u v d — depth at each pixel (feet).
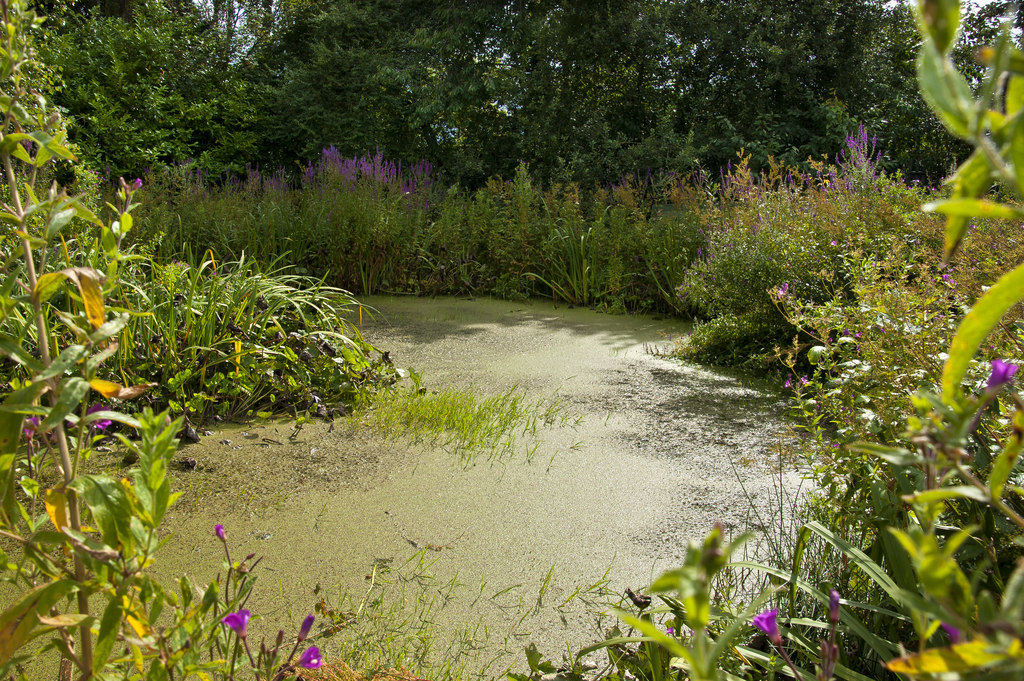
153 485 3.39
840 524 7.29
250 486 10.03
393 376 15.78
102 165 40.09
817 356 8.69
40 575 4.49
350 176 32.60
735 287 19.04
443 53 54.60
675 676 5.62
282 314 16.30
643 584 7.79
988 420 5.51
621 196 30.19
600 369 17.49
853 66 49.90
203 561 8.04
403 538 8.72
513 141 56.34
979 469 5.05
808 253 17.06
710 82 52.60
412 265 30.55
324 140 54.08
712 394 15.29
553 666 6.16
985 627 1.48
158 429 3.49
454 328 22.30
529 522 9.21
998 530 5.13
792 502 9.77
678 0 51.21
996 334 5.78
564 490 10.19
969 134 1.33
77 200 3.81
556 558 8.33
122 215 4.01
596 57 52.54
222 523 8.95
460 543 8.63
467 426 12.57
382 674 6.03
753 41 48.73
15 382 4.67
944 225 12.85
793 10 50.49
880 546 6.01
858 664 5.85
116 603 3.32
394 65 55.31
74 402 3.32
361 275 29.60
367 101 56.39
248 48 61.00
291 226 29.73
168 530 8.73
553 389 15.62
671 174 33.83
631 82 53.88
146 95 45.29
